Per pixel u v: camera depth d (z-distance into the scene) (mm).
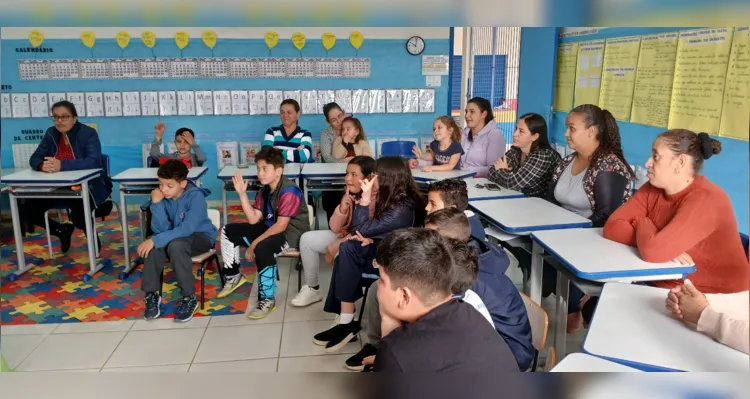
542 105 4602
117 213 5387
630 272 1747
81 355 2545
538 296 2379
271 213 3115
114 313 3029
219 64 5285
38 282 3494
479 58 6062
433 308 1133
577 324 2541
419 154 4363
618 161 2406
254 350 2592
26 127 5137
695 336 1327
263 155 3008
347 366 2406
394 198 2562
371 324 2074
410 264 1136
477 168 3998
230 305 3129
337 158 4766
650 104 3230
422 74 5586
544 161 3123
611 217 2117
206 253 3094
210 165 5500
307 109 5488
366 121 5621
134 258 3980
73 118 3852
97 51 5117
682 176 1845
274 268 2982
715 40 2662
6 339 2699
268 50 5324
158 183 3633
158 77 5238
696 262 1854
